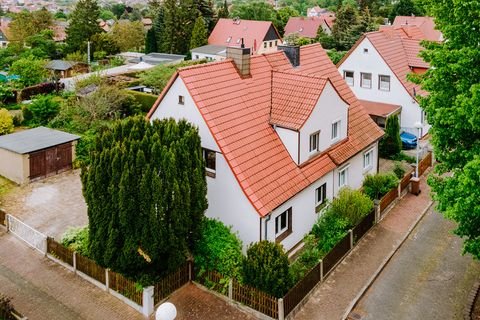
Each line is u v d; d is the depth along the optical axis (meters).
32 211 28.86
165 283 20.50
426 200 30.80
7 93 52.56
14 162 32.53
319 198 27.30
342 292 21.48
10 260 23.72
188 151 20.34
